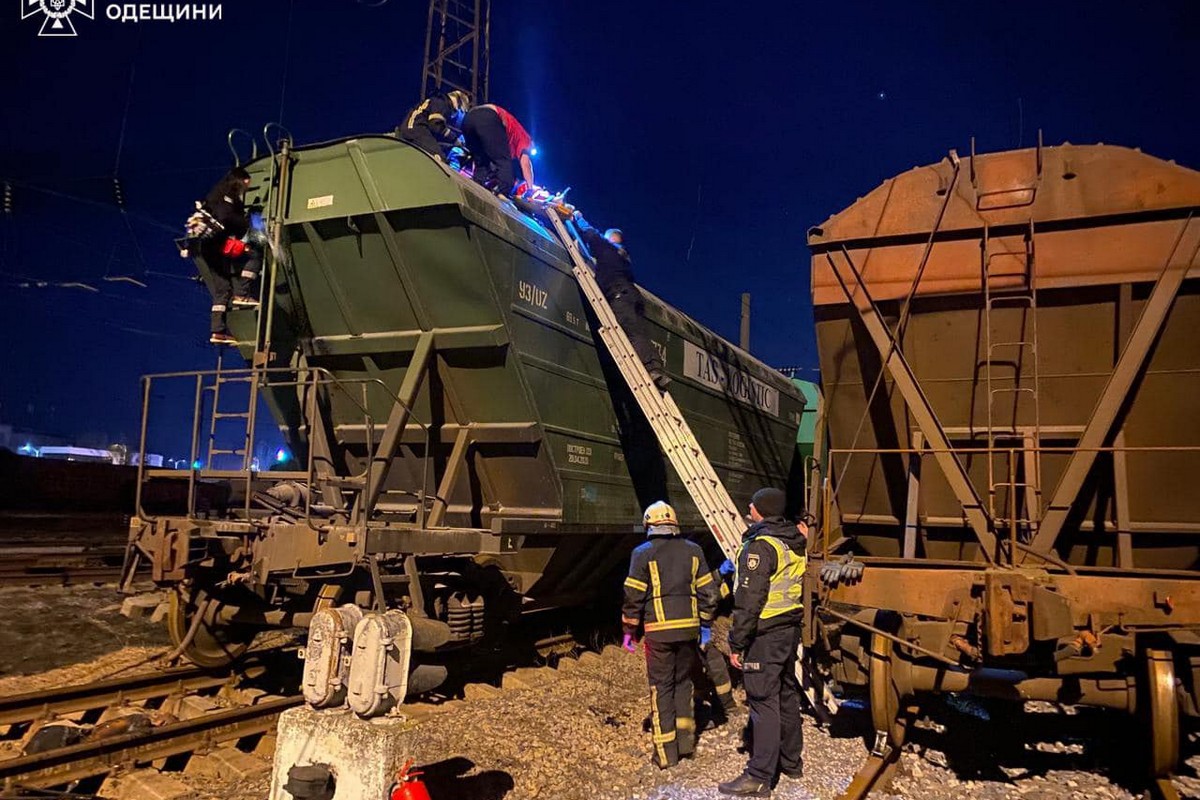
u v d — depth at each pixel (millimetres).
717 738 6520
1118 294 6012
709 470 7875
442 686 7547
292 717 4172
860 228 6727
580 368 8758
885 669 5766
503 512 8180
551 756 5820
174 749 5547
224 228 7477
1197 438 6023
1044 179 6246
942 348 6574
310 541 6398
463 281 7297
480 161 9406
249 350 8461
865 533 7449
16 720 5957
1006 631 5125
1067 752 6305
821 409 7211
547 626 10344
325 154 7590
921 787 5523
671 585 5910
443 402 7992
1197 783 5543
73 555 13938
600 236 9305
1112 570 5430
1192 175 5879
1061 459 6395
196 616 7051
